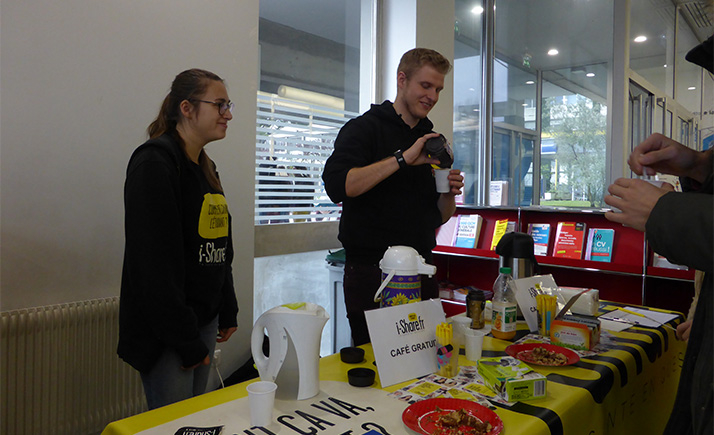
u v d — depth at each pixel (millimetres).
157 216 1307
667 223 697
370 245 1657
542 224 3129
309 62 3432
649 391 1458
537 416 920
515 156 4609
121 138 2225
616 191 803
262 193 3104
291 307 1033
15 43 1886
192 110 1512
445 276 3613
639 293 2836
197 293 1499
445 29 4090
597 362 1241
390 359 1094
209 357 1596
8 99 1875
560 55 4305
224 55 2631
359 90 3873
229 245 1753
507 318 1443
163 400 1403
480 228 3373
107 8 2150
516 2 4520
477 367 1177
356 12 3816
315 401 985
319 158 3514
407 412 902
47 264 1997
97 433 2068
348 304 1709
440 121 4051
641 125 4340
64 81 2027
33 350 1865
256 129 2859
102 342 2086
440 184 1577
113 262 2209
